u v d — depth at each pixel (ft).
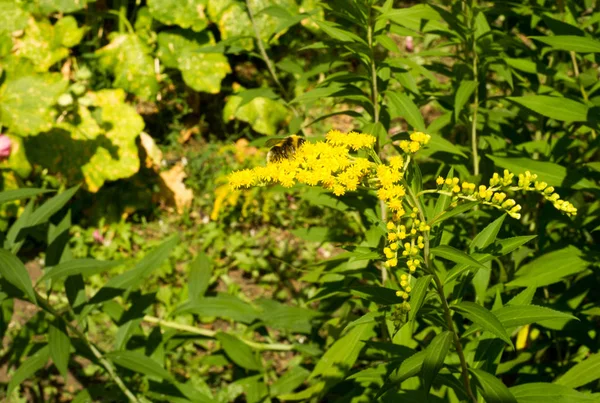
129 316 9.26
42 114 14.98
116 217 16.58
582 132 9.21
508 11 9.60
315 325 11.27
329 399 10.41
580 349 9.21
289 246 16.17
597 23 9.29
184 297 13.38
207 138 19.24
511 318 5.83
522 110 9.18
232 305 10.25
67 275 8.41
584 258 7.96
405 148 5.87
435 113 18.79
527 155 8.96
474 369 6.29
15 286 8.38
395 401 6.96
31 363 8.57
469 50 9.37
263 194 16.65
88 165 16.05
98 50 18.10
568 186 7.86
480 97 9.61
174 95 19.36
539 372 9.06
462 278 6.66
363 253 6.09
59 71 18.06
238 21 17.98
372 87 8.51
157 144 18.66
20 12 16.51
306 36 20.31
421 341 8.77
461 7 9.21
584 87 9.12
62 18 17.52
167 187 17.19
